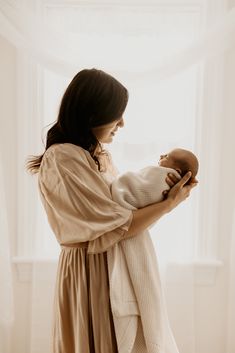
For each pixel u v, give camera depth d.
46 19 1.78
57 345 1.26
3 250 1.68
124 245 1.15
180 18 1.78
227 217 1.85
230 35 1.60
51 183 1.13
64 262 1.22
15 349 1.90
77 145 1.16
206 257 1.85
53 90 1.83
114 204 1.08
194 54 1.64
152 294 1.14
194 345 1.82
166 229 1.78
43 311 1.81
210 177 1.82
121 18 1.77
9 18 1.59
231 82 1.79
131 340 1.11
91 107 1.13
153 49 1.72
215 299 1.87
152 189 1.16
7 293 1.69
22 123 1.81
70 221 1.09
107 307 1.14
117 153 1.80
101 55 1.73
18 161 1.82
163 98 1.79
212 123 1.80
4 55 1.79
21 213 1.84
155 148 1.80
